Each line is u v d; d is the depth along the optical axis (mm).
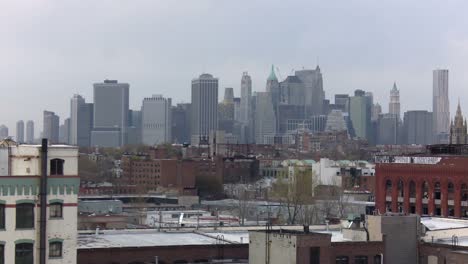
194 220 177375
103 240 101312
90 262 89250
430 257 93688
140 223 186125
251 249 85812
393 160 197875
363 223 103250
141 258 91875
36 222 78750
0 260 77375
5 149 82188
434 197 175375
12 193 77875
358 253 91688
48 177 79375
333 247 89750
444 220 120812
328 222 131375
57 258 79688
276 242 83188
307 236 81312
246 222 182250
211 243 99000
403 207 181500
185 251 94438
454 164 173250
